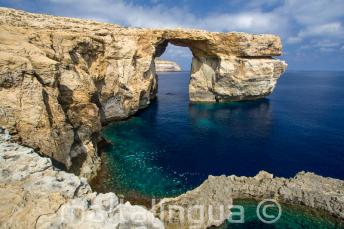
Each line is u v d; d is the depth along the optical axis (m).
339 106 75.81
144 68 60.41
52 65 27.22
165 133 48.12
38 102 24.31
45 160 16.03
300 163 36.50
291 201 26.91
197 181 30.98
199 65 79.75
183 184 30.16
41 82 26.55
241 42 70.81
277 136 47.44
